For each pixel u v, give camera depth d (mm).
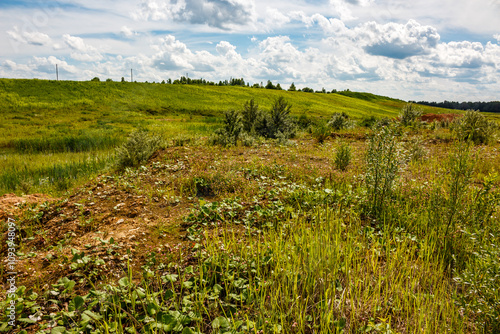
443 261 3320
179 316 2479
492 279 2396
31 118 34688
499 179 5668
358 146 11312
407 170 7043
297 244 3441
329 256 3131
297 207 4887
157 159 8602
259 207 4648
